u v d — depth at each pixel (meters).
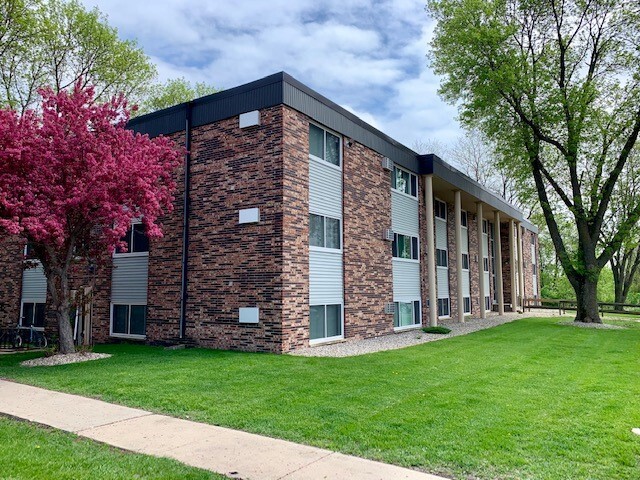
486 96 21.16
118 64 26.25
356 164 15.03
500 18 21.55
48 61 24.34
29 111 10.82
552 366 9.85
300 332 11.84
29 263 12.34
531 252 44.16
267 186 11.84
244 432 5.45
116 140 11.00
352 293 14.30
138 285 14.41
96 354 11.37
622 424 5.70
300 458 4.62
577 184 21.91
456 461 4.51
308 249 12.41
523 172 23.42
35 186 10.16
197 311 12.76
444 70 23.19
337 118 14.12
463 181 21.94
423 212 19.83
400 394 7.14
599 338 15.48
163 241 13.73
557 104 20.95
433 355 11.16
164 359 10.44
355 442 5.06
